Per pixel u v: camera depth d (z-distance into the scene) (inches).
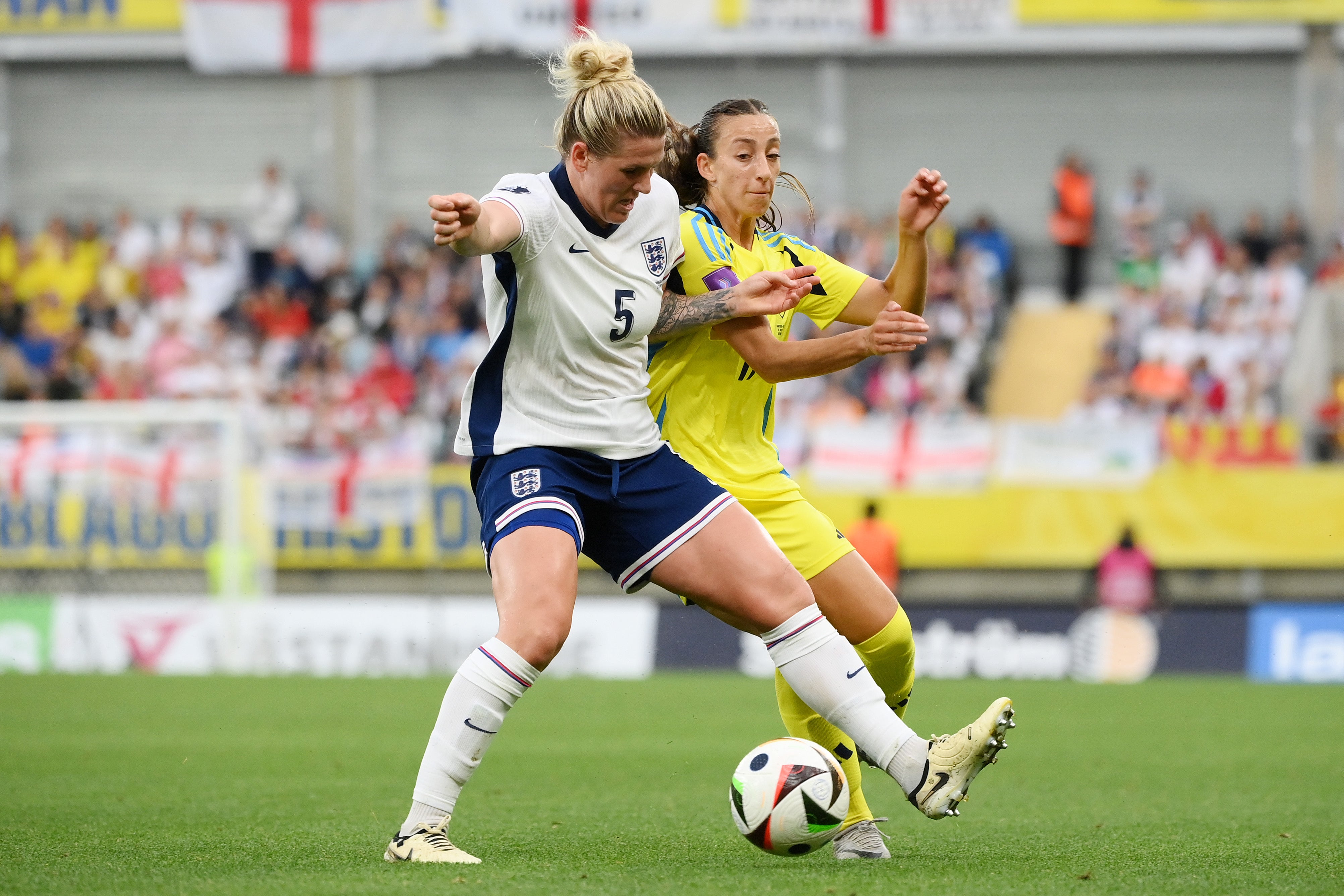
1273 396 2642.7
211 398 2723.9
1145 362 2662.4
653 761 1103.6
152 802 852.0
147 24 3341.5
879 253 2901.1
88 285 2970.0
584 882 537.0
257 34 3029.0
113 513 2277.3
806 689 590.6
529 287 577.0
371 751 1155.9
